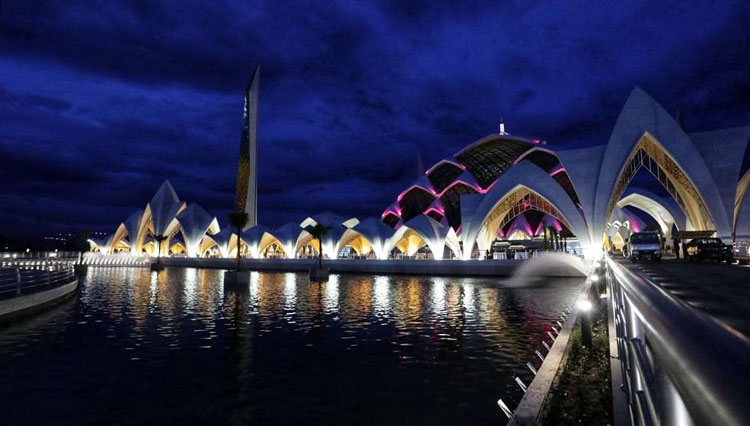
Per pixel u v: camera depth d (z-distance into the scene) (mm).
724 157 43188
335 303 27250
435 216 83125
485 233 65312
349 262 61031
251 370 12938
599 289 17781
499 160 80062
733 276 17031
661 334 1476
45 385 11664
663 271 20125
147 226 101062
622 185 51000
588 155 50188
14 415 9773
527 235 80438
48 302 25031
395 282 43344
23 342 16391
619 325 5770
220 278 51375
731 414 673
